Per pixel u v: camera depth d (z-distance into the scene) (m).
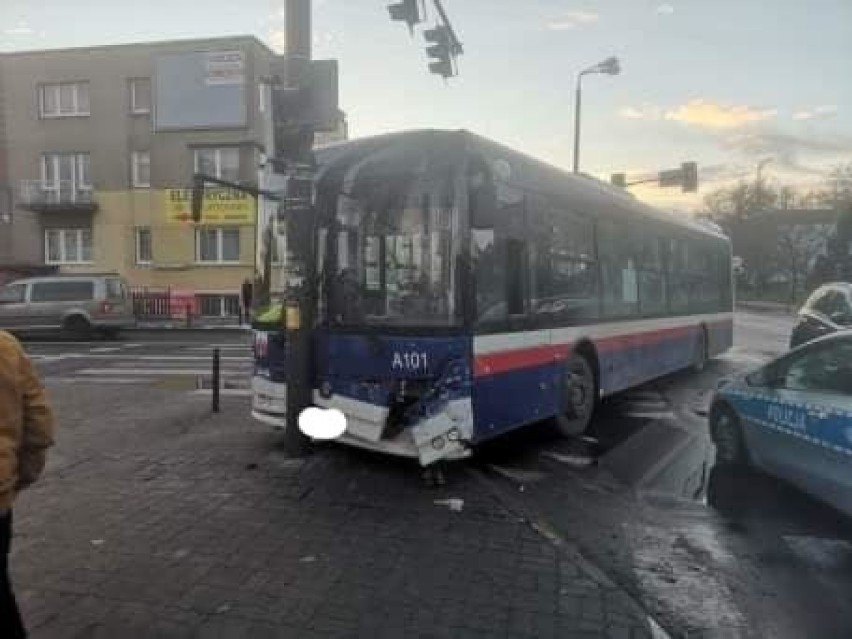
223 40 29.56
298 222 6.40
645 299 9.92
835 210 63.75
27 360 2.88
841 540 4.93
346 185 6.32
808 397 5.60
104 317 21.27
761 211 72.81
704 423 8.83
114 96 30.73
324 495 5.63
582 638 3.51
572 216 7.65
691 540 4.89
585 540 4.86
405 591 3.97
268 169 6.64
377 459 6.66
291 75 6.60
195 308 30.47
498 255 6.21
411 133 5.96
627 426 8.62
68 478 6.02
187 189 30.17
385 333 5.96
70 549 4.48
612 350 8.71
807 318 12.34
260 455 6.79
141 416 8.74
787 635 3.62
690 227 12.06
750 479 6.36
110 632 3.47
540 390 6.93
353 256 6.24
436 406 5.71
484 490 5.86
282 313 6.83
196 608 3.72
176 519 5.04
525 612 3.76
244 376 12.69
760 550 4.73
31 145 31.55
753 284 71.81
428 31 9.82
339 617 3.66
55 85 31.41
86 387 11.32
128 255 31.03
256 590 3.94
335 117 6.52
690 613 3.83
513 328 6.42
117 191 30.95
